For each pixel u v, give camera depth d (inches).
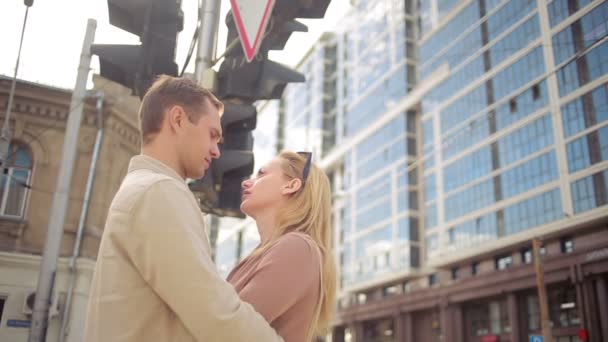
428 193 1849.2
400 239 1974.7
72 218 460.1
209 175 166.1
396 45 2210.9
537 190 1369.3
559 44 1126.4
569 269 1268.5
